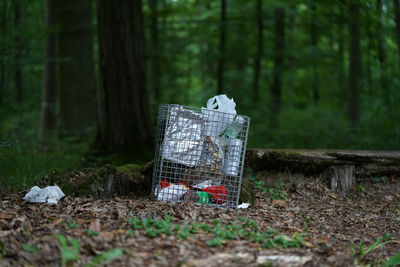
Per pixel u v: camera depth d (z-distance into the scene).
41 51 14.49
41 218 3.70
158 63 15.75
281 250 3.26
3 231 3.18
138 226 3.45
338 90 19.48
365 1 10.59
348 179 5.96
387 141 9.95
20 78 15.76
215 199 4.61
